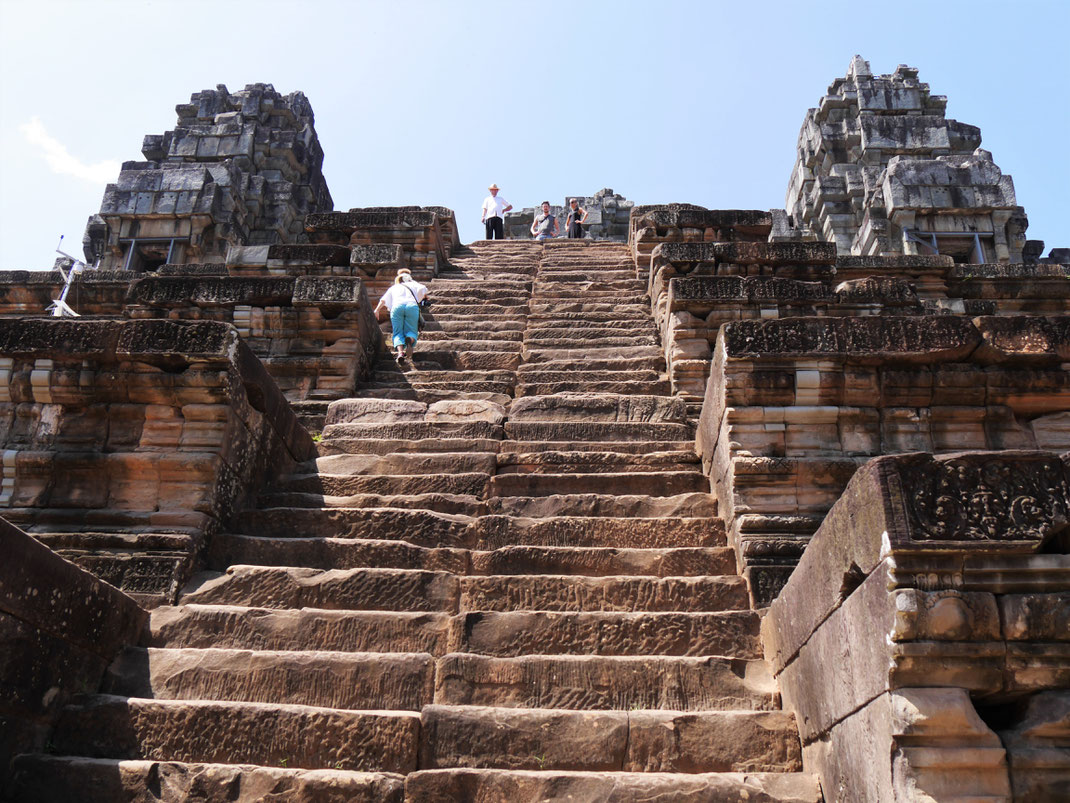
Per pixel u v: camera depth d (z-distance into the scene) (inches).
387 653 204.2
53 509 247.3
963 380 263.6
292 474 306.5
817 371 263.1
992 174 764.0
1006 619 134.3
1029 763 130.3
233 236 813.9
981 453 143.6
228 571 234.5
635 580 233.5
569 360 429.4
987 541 135.9
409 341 434.0
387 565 244.1
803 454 258.7
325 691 195.3
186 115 982.4
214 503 249.3
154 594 226.4
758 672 204.4
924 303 526.0
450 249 665.6
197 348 255.9
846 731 153.8
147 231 797.9
